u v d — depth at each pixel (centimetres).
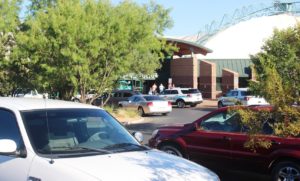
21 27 2683
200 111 3994
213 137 997
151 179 482
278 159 900
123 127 654
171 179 493
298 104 729
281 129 730
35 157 523
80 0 2414
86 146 568
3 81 2722
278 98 718
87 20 2267
